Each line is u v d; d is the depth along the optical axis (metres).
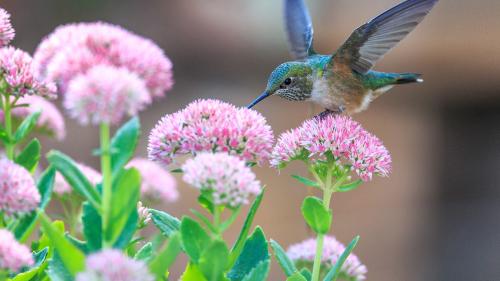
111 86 2.59
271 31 4.87
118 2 4.60
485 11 4.66
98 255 2.58
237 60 4.88
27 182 2.63
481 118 4.75
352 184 2.71
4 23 2.68
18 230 2.66
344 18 4.85
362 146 2.70
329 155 2.71
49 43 2.64
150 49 2.63
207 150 2.67
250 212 2.65
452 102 4.87
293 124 4.87
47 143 4.08
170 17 4.78
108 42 2.62
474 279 4.46
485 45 4.68
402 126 4.96
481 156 4.79
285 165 2.72
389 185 4.82
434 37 4.75
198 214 2.63
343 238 4.60
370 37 2.82
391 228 4.67
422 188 4.82
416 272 4.53
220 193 2.62
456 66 4.76
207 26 4.83
